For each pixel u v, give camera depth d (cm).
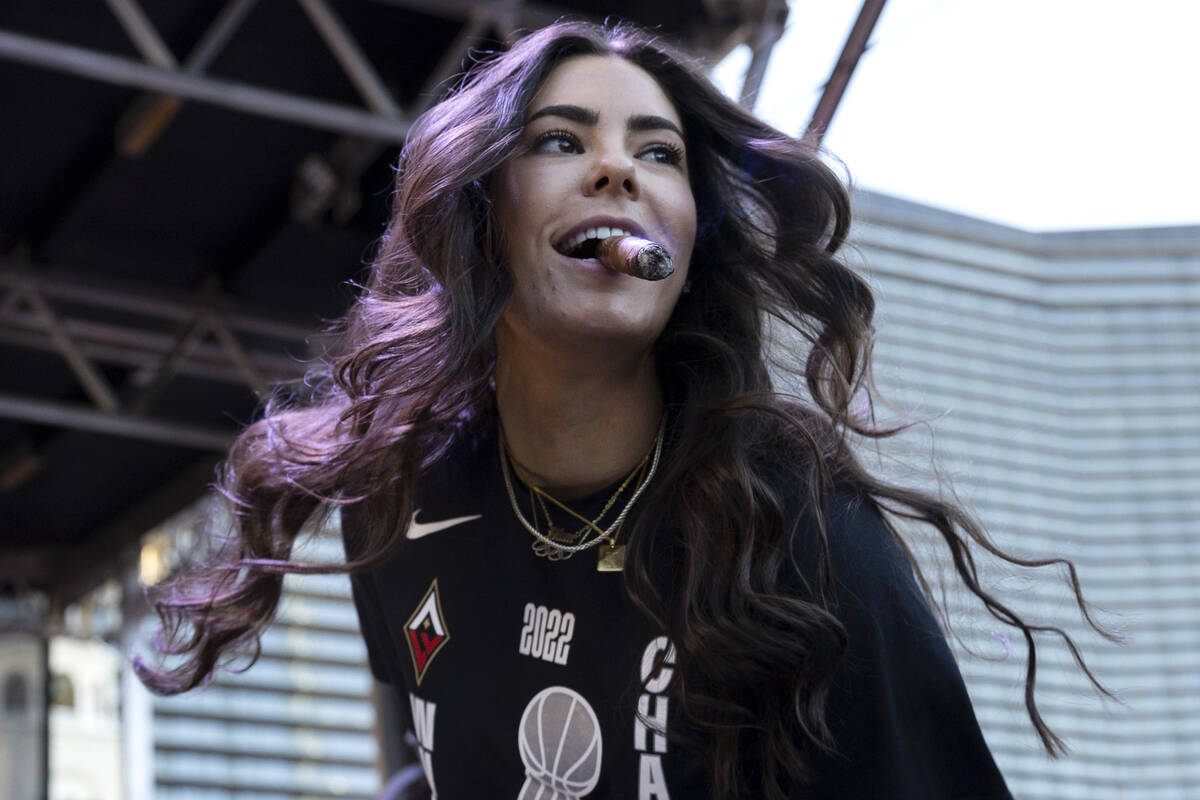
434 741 152
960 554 154
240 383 732
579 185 139
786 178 158
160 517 838
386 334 147
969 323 1634
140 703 1016
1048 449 1648
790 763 135
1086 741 1391
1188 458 1655
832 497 144
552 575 147
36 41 486
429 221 142
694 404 145
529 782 146
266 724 1380
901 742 136
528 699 145
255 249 640
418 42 543
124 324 700
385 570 160
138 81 502
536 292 140
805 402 156
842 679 136
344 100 569
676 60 153
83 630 915
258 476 167
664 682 138
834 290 157
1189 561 1619
